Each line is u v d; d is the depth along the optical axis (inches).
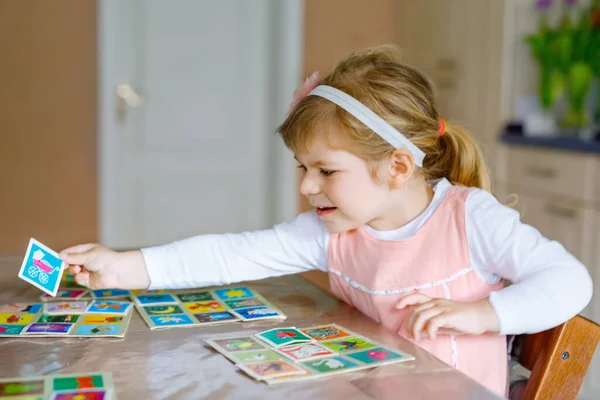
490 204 42.2
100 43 134.7
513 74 113.1
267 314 38.4
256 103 148.6
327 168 39.6
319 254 46.0
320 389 27.9
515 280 40.1
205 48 144.4
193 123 145.3
